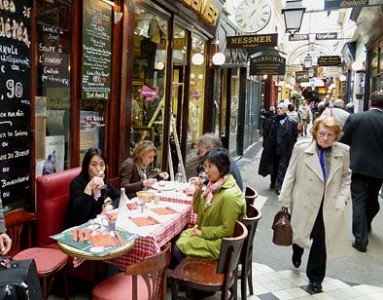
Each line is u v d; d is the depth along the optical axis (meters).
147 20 5.75
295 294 3.74
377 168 4.92
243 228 2.90
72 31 4.10
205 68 8.50
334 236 3.66
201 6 7.05
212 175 3.25
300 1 10.12
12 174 3.35
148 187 4.29
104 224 3.06
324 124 3.59
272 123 8.02
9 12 3.20
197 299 3.55
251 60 11.41
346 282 4.07
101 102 4.77
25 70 3.40
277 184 7.89
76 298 3.49
